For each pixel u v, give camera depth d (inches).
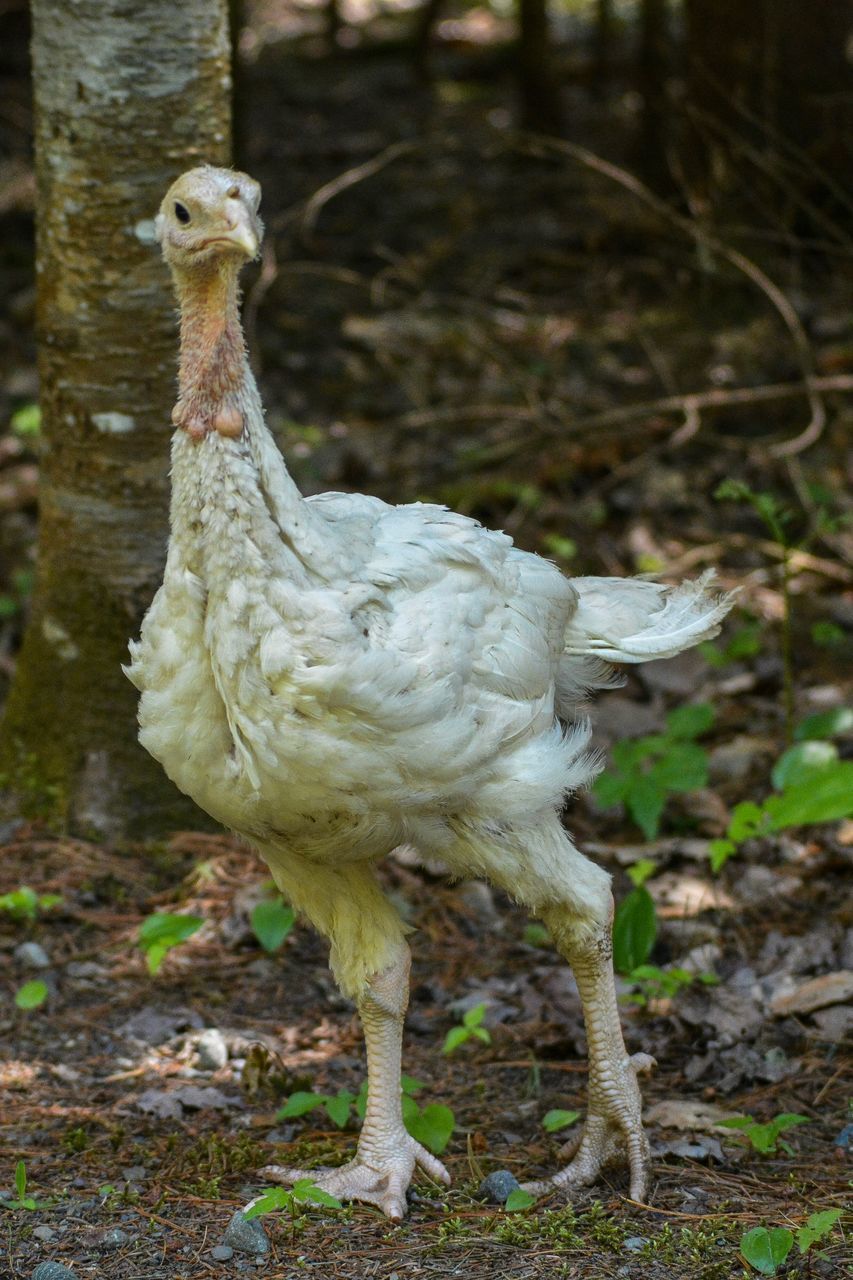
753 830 281.0
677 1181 210.2
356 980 206.8
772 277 544.7
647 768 340.8
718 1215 199.6
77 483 304.5
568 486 462.6
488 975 275.3
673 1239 193.5
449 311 575.2
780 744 343.6
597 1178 209.8
